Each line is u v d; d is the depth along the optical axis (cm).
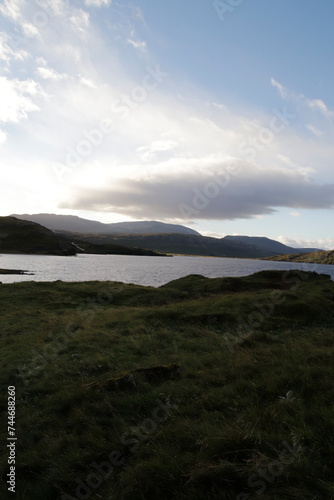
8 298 2817
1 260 13088
